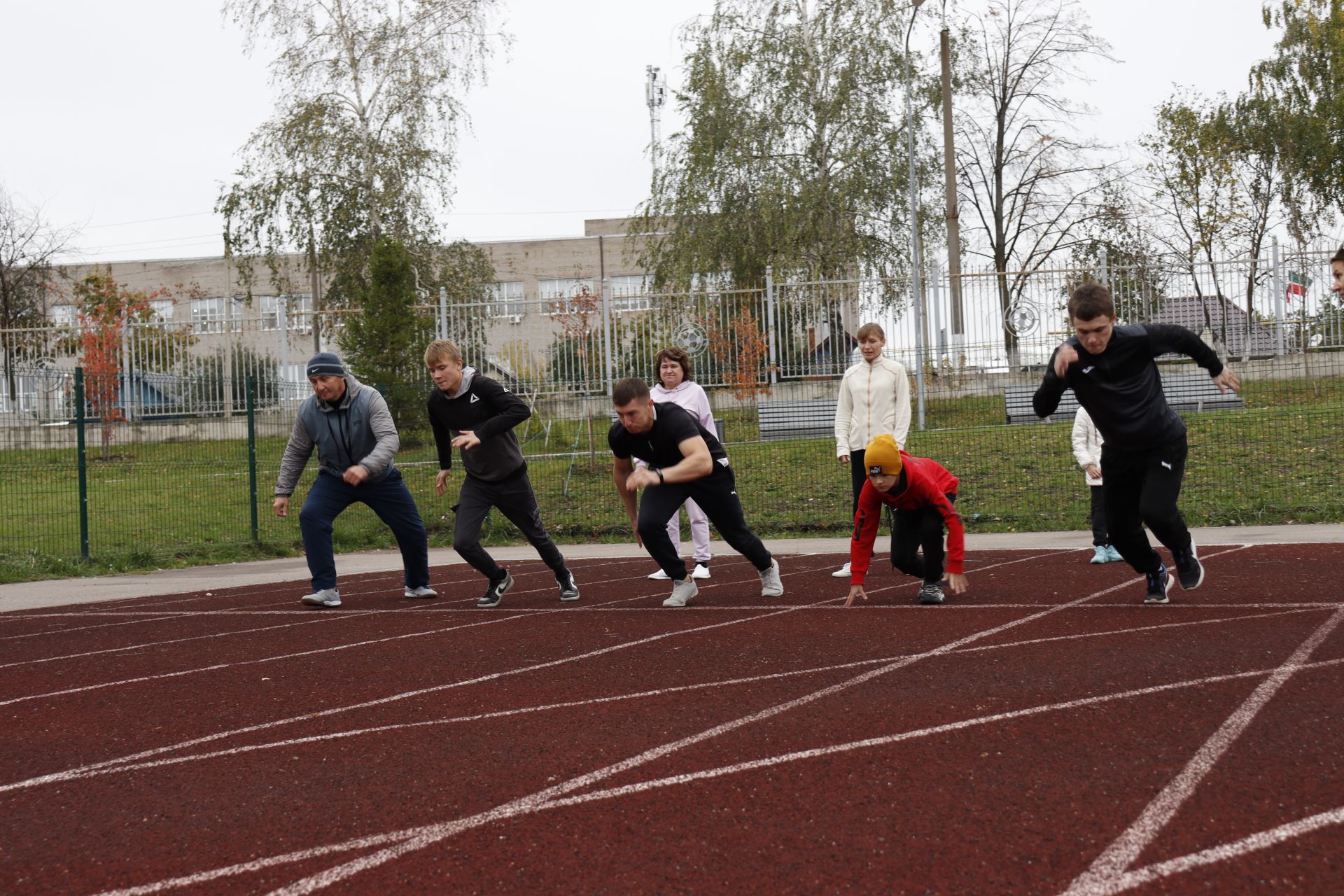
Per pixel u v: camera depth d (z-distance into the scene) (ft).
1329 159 123.54
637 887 10.22
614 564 37.96
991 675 17.63
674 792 12.76
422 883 10.52
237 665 21.31
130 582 37.58
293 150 103.30
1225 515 42.09
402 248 72.49
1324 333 66.49
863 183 97.19
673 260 104.78
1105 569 29.94
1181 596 24.45
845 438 32.01
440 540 47.21
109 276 123.75
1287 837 10.61
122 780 14.20
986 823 11.35
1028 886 9.82
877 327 31.09
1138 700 15.70
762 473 54.13
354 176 105.70
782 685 17.65
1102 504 31.19
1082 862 10.28
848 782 12.82
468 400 26.73
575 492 52.95
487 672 19.65
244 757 15.01
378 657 21.47
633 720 15.97
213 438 66.33
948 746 14.02
